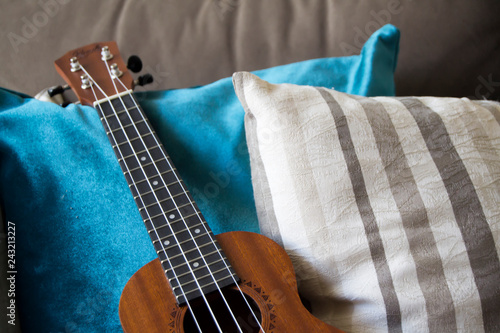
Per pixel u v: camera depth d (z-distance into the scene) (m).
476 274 0.62
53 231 0.72
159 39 0.97
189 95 0.84
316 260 0.65
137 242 0.73
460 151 0.68
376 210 0.65
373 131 0.68
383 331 0.63
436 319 0.61
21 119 0.76
